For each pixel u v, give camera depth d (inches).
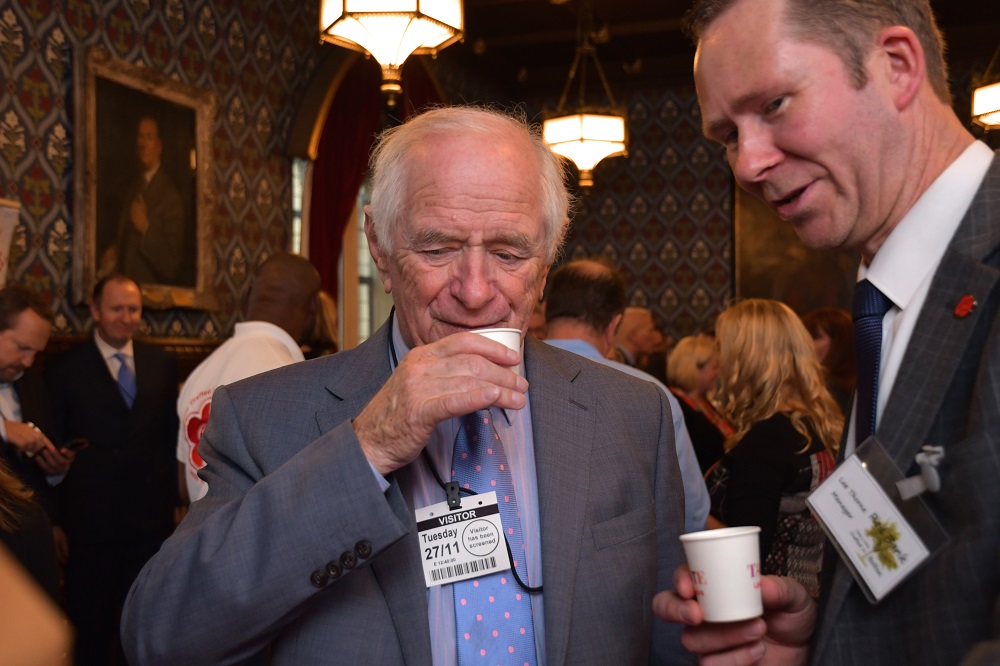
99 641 152.3
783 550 97.4
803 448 99.3
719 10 40.8
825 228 41.6
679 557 60.0
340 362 58.9
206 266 203.3
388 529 45.8
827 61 38.2
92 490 153.6
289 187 236.4
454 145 52.1
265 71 227.8
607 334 105.5
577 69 352.5
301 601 46.2
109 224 176.9
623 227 358.9
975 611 32.9
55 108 169.2
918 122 39.2
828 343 134.1
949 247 38.2
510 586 51.8
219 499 54.2
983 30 306.3
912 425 37.1
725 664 44.4
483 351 45.2
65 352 160.9
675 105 354.0
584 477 55.7
